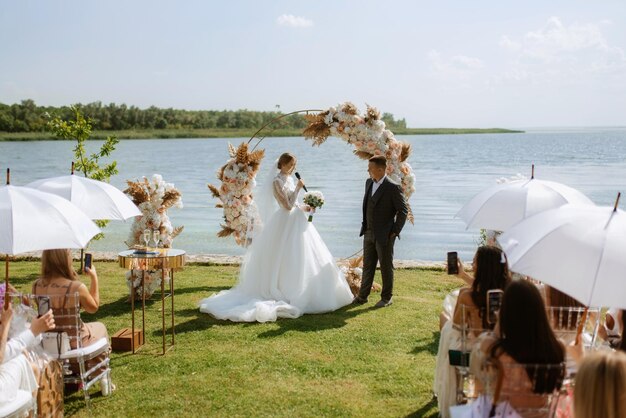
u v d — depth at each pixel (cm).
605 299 330
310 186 2933
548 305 436
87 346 492
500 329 341
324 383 534
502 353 334
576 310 410
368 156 942
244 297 795
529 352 328
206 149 7662
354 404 490
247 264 811
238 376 550
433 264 1090
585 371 278
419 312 775
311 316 758
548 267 355
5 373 385
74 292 483
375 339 660
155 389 521
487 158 5616
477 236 1594
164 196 850
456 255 494
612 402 270
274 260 791
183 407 484
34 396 409
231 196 934
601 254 346
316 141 962
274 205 825
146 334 679
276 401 495
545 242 370
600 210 385
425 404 490
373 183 808
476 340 382
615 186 2769
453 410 368
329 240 1553
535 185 575
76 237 446
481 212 570
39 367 426
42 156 5675
